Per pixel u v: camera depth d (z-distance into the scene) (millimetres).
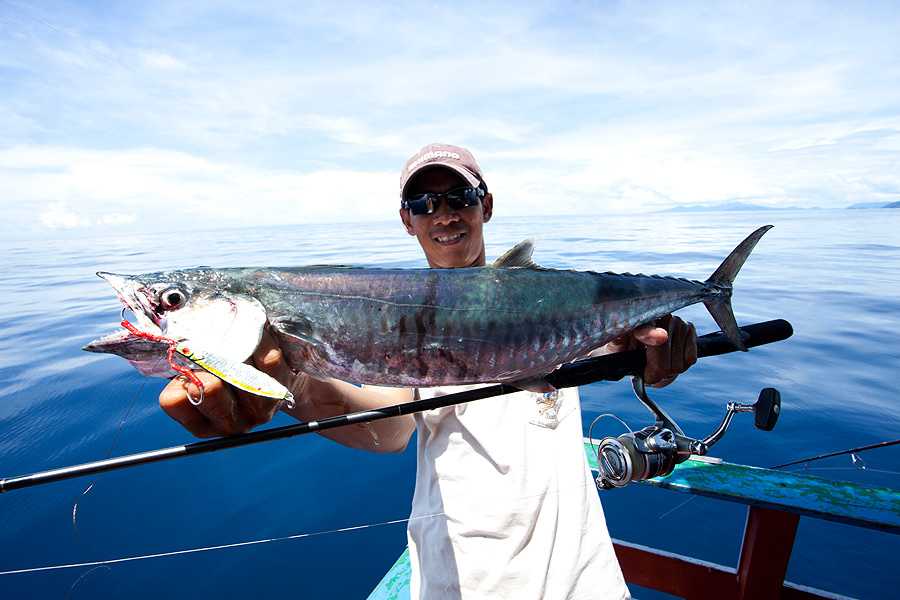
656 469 1754
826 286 9523
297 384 1789
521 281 1999
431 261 2379
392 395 2154
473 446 1826
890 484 3242
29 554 2857
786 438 3885
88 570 2766
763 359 5617
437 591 1773
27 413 4492
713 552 2971
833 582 2721
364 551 2963
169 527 3107
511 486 1737
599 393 5004
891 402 4387
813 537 3082
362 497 3432
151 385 5145
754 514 2238
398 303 1859
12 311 8961
